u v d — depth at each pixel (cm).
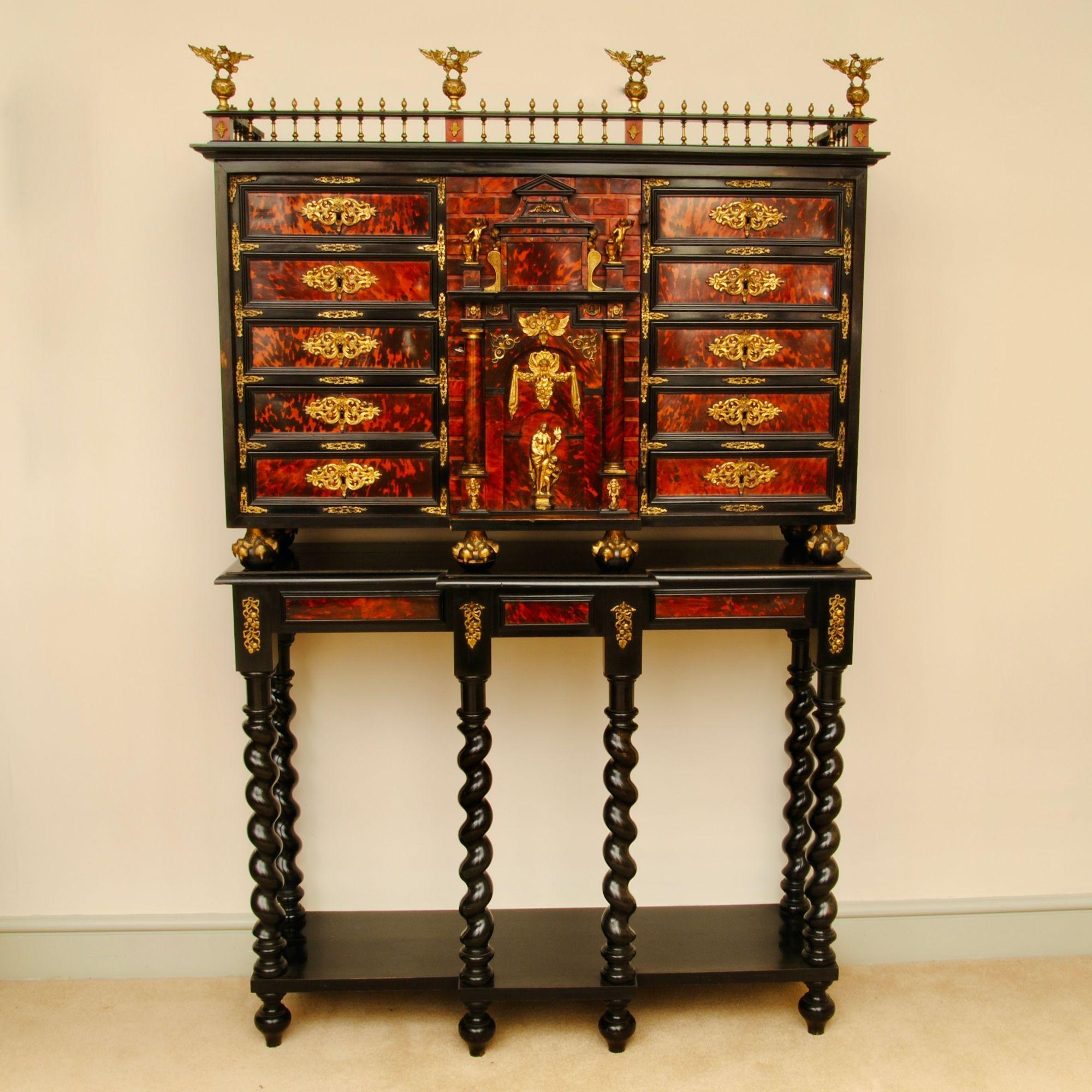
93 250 291
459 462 258
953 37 294
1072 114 298
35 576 301
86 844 312
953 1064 270
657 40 293
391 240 251
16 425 296
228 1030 287
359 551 288
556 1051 276
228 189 248
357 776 313
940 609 313
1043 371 306
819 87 296
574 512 260
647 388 258
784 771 318
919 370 304
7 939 311
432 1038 282
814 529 275
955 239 300
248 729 266
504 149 245
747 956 286
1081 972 314
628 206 252
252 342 253
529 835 317
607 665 261
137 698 307
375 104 292
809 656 296
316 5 288
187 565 303
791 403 261
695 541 306
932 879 321
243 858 314
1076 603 315
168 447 299
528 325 254
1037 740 320
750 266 256
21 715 306
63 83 285
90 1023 289
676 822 319
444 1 290
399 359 255
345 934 300
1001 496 310
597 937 298
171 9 285
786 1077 265
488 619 259
